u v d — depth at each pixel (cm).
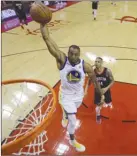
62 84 357
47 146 409
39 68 714
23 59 783
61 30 1069
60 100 374
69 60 339
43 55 812
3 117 473
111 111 502
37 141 410
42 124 326
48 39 324
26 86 591
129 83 609
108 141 423
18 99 538
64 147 408
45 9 308
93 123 470
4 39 978
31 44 916
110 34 998
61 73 348
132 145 412
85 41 923
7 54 825
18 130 422
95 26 1120
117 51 820
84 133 444
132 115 489
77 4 1600
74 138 409
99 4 1567
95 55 790
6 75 672
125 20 1207
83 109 513
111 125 463
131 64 720
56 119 479
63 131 446
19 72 691
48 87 429
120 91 574
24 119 460
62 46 874
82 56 782
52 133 441
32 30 1080
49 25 1145
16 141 285
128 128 454
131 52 811
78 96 367
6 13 1213
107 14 1334
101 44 888
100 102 450
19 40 963
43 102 518
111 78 446
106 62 736
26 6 1246
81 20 1229
